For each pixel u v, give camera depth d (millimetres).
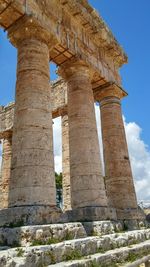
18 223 8430
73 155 13258
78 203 12180
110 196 15578
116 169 15930
